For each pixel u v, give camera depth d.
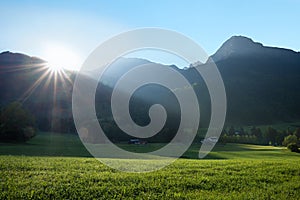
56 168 17.81
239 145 79.19
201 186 14.46
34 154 40.06
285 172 19.48
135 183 14.23
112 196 11.99
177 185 14.33
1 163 18.73
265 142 100.25
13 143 61.56
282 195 13.30
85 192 12.31
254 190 14.15
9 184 12.97
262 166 21.83
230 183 15.42
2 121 65.19
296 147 64.06
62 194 11.93
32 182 13.45
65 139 66.75
